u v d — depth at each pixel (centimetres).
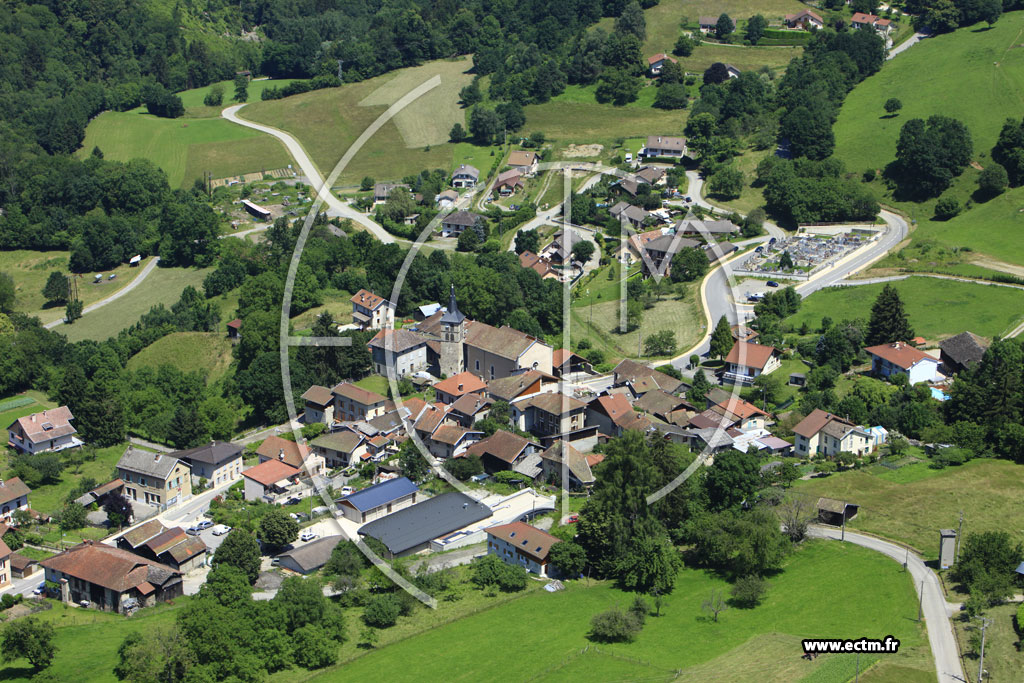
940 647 9300
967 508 12119
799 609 10281
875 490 12712
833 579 10788
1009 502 12256
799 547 11562
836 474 13288
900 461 13662
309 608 10112
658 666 9219
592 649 9625
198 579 11700
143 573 11294
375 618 10381
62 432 16088
